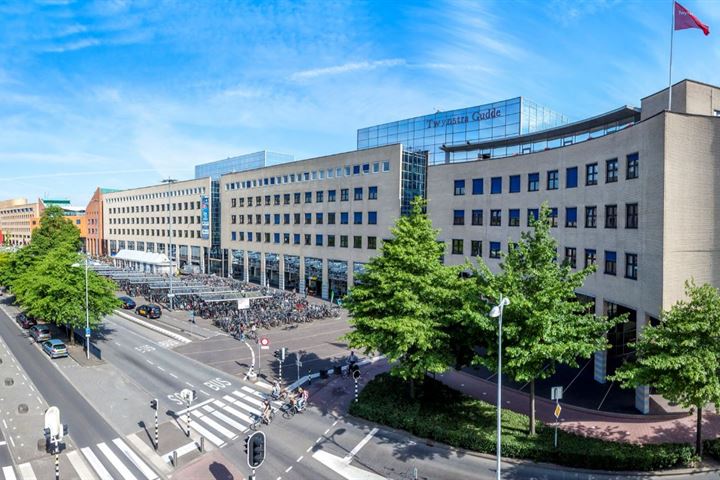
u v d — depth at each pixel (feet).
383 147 184.14
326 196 210.38
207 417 81.61
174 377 102.58
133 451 68.69
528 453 65.10
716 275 82.28
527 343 64.03
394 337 75.36
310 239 219.00
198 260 310.24
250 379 101.45
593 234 101.86
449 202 146.72
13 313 179.63
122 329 148.05
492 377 102.73
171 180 223.10
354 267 196.95
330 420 80.74
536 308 64.64
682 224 79.77
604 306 99.71
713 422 77.66
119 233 414.62
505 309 65.62
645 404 81.41
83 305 121.49
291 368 109.91
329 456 67.72
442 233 148.66
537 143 155.22
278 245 239.50
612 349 112.68
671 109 98.78
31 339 135.33
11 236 630.33
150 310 163.84
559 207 113.60
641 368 62.75
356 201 195.52
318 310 168.45
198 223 307.99
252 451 51.52
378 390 90.12
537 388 95.61
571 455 63.00
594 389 94.43
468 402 85.15
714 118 82.53
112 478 61.21
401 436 74.28
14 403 86.43
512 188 128.88
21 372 104.58
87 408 84.58
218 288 210.18
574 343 63.52
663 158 78.79
